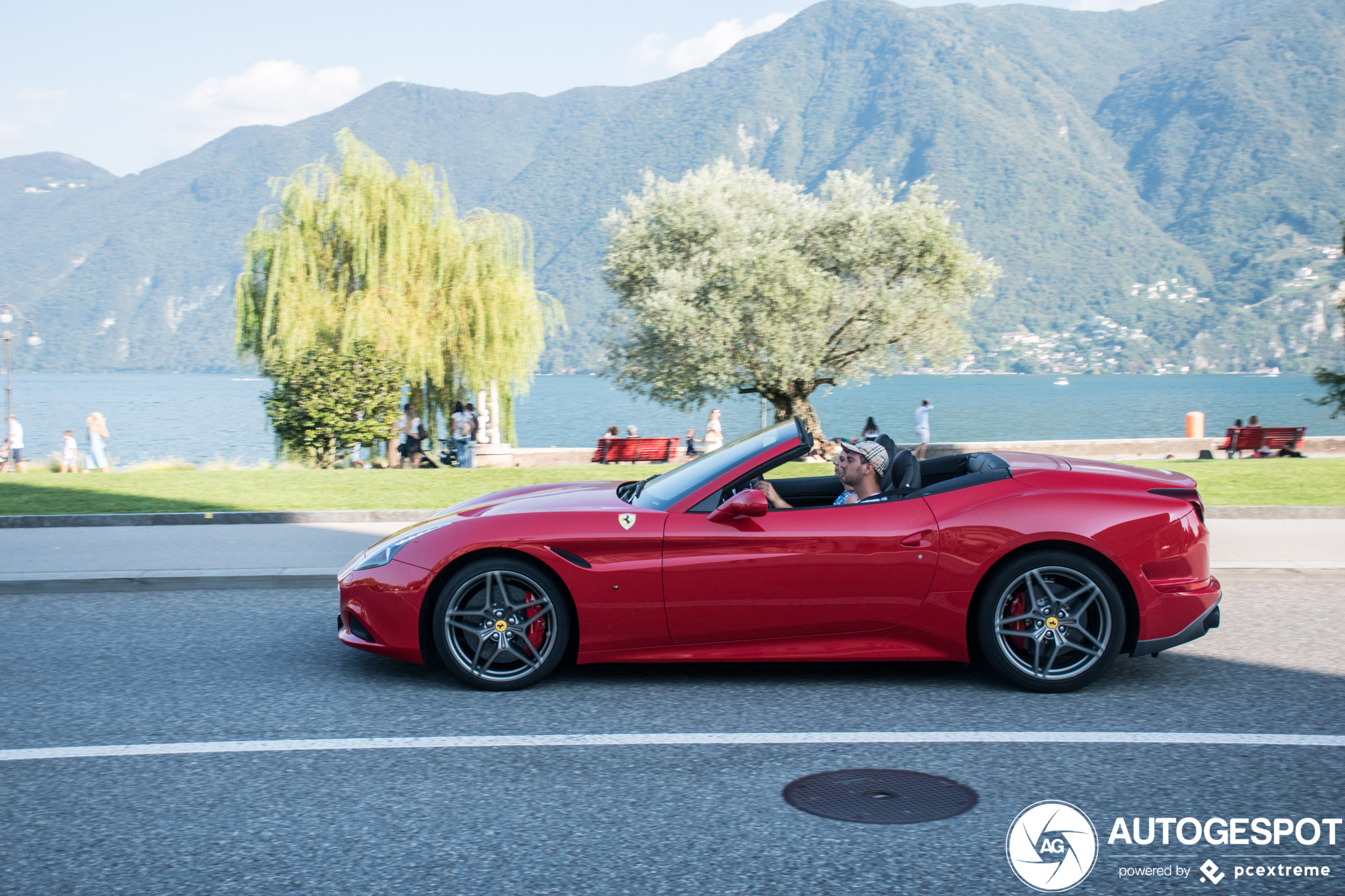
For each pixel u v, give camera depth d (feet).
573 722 14.47
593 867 9.81
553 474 50.39
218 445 170.50
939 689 16.01
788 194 78.69
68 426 242.37
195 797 11.73
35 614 22.34
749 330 71.56
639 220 78.33
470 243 79.20
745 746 13.35
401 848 10.29
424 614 16.06
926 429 77.51
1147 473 16.99
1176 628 15.75
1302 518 35.60
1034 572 15.60
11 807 11.46
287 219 74.38
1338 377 56.08
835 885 9.41
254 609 22.95
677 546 15.66
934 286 74.28
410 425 66.59
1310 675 16.66
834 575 15.58
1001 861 9.91
